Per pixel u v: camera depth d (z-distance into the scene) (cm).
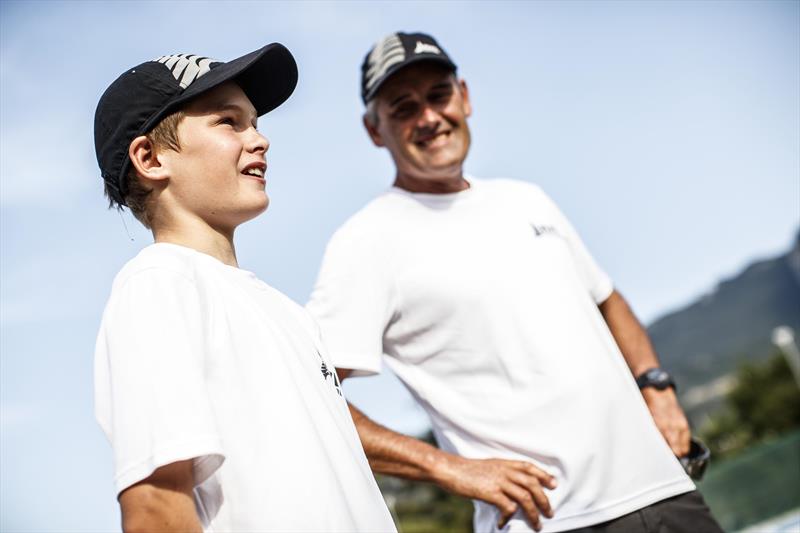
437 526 3162
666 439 277
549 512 235
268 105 202
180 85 168
